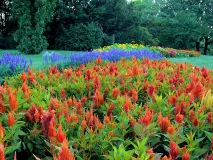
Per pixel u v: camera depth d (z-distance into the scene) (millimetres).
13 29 29344
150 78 4418
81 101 2959
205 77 4621
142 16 35656
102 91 3471
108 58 9406
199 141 2094
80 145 2020
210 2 34000
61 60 8391
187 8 35344
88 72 3998
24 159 2318
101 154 1965
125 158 1657
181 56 23922
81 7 29406
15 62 6887
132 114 2545
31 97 2723
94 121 2289
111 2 30797
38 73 4363
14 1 21891
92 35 28594
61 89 3369
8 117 2055
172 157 1865
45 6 21969
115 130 2137
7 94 2717
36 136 2178
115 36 31125
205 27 33250
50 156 2105
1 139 1865
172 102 2881
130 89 3557
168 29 34031
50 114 2105
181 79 4078
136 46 21203
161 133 2137
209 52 40000
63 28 28750
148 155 1629
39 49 22156
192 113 2441
